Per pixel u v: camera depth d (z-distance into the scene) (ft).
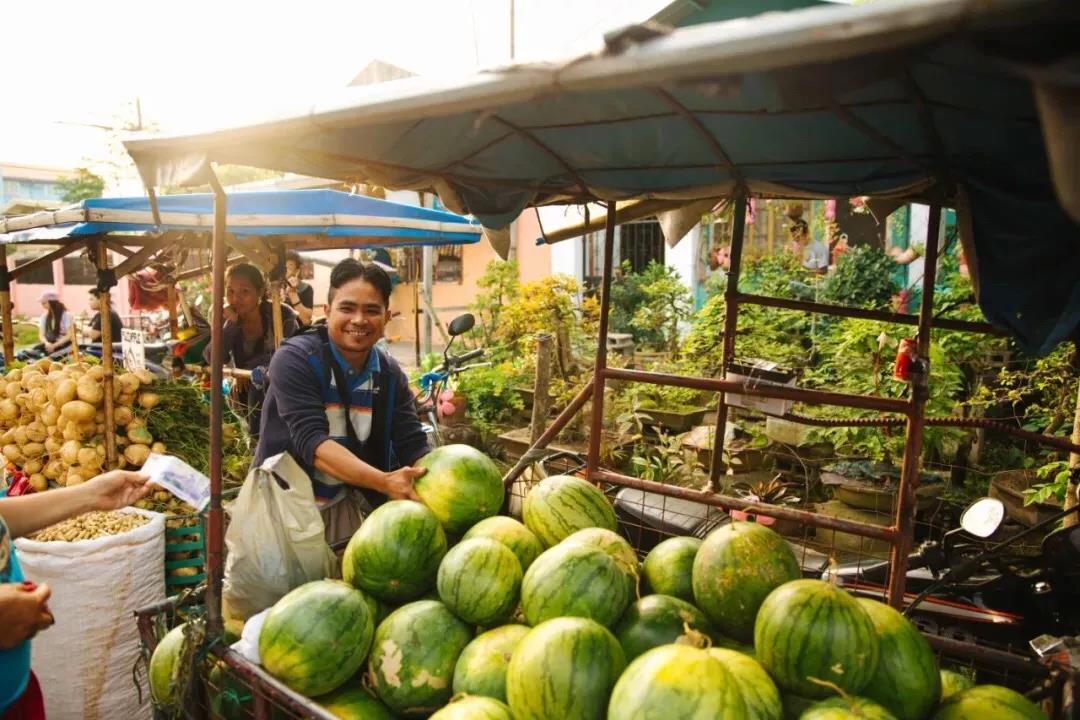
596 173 8.73
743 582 6.42
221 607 6.83
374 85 5.21
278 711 6.62
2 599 6.35
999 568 9.89
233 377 17.85
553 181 9.24
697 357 25.30
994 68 3.75
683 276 35.88
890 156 7.34
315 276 58.18
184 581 12.91
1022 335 7.55
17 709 7.13
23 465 14.82
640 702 4.79
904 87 5.30
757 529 6.82
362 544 7.14
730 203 10.73
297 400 9.23
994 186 6.93
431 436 20.06
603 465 19.69
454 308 54.54
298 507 7.80
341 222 16.07
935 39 3.38
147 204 13.85
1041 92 3.22
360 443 9.95
